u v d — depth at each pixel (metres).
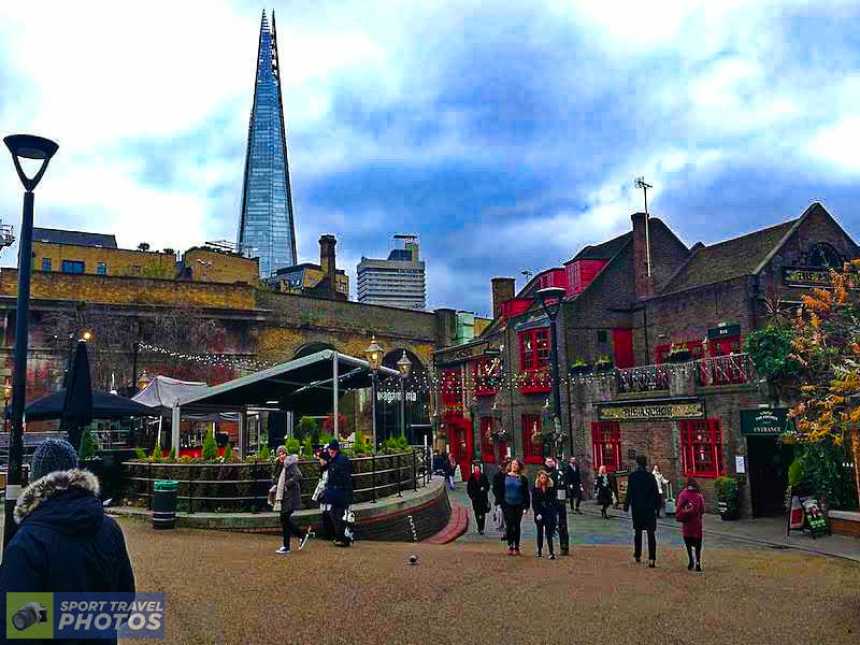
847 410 16.55
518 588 9.48
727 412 20.66
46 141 7.84
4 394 31.64
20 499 3.18
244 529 12.95
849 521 16.14
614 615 8.19
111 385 33.09
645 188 30.59
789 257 23.83
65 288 34.41
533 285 36.34
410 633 7.06
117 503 15.08
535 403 30.11
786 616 8.35
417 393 44.19
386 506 14.66
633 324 29.61
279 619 7.28
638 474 12.38
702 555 13.77
